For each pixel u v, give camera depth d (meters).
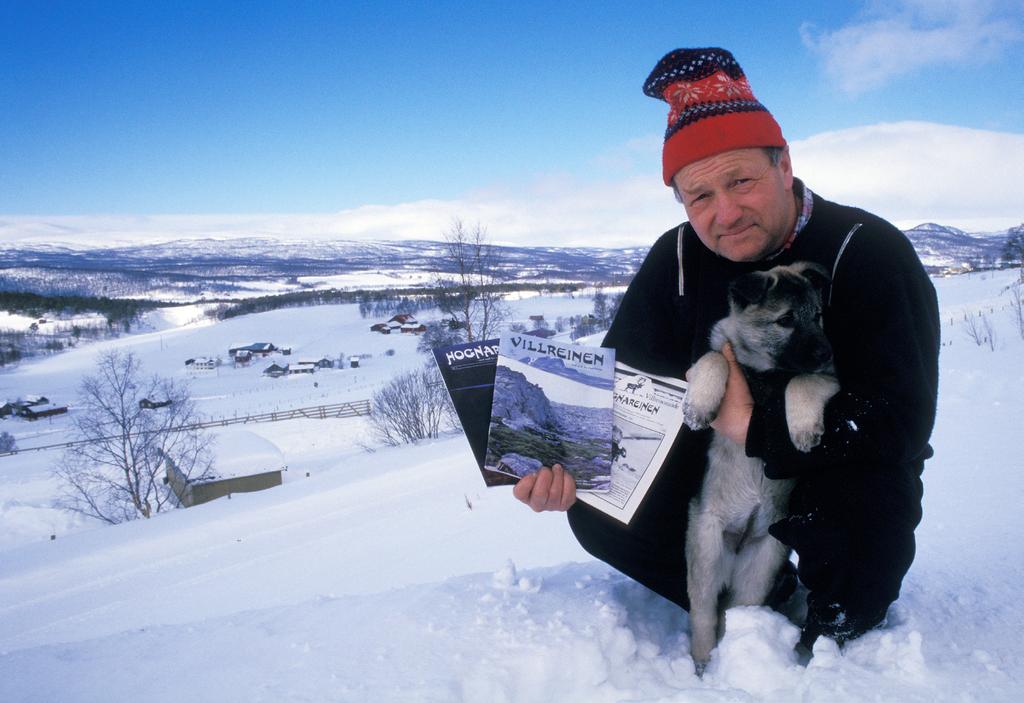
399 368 82.75
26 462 41.56
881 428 2.29
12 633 11.10
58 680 2.71
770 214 2.55
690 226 3.02
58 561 16.77
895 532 2.38
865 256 2.49
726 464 2.91
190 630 3.20
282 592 9.27
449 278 27.94
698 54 2.48
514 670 2.57
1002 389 9.66
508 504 10.66
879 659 2.27
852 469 2.42
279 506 19.19
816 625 2.53
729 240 2.62
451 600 3.18
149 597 11.64
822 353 2.43
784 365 2.56
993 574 3.09
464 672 2.53
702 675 2.71
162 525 19.84
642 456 2.74
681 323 3.02
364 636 2.85
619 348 3.04
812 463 2.38
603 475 2.76
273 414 49.81
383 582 7.64
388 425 34.09
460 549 8.15
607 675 2.62
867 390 2.35
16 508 31.09
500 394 2.77
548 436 2.77
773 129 2.47
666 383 2.72
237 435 35.28
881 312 2.40
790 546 2.61
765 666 2.39
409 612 3.05
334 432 43.66
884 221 2.57
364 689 2.40
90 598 12.48
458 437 27.83
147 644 3.05
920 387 2.29
